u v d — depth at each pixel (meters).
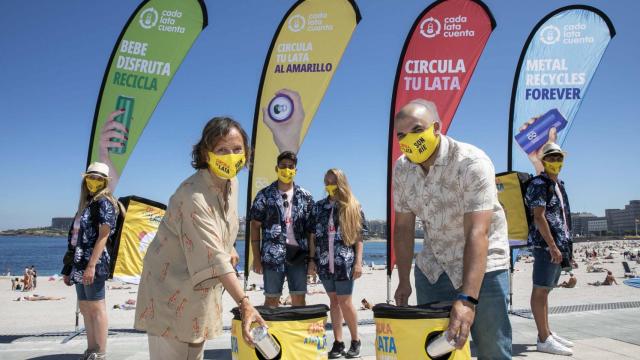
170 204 2.55
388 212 6.44
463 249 2.85
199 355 2.69
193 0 7.05
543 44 7.58
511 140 7.54
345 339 5.89
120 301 15.20
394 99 6.77
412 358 2.39
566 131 7.46
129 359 4.92
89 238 4.71
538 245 5.05
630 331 6.03
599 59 7.50
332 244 5.12
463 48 6.82
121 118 6.88
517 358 4.78
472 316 2.38
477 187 2.63
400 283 3.15
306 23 7.06
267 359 2.51
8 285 25.33
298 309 2.80
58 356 5.12
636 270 27.59
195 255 2.44
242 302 2.39
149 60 6.97
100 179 4.77
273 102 6.99
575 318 7.02
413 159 2.76
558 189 5.18
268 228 5.24
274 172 6.88
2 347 5.57
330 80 6.96
